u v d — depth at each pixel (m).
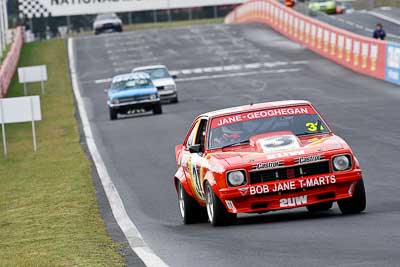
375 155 68.44
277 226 40.16
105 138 101.44
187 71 183.75
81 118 127.75
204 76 173.00
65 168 79.06
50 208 57.03
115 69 197.88
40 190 67.44
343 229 36.88
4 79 160.75
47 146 99.31
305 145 41.72
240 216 47.22
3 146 105.38
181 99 142.00
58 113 135.25
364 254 30.73
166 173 70.88
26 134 114.56
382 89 127.38
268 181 40.56
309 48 197.25
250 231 39.38
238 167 40.69
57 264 33.84
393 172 59.00
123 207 55.12
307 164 40.59
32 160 89.31
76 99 156.00
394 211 41.84
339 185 40.72
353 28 187.25
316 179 40.44
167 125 108.12
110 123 118.25
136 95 122.50
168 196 59.12
